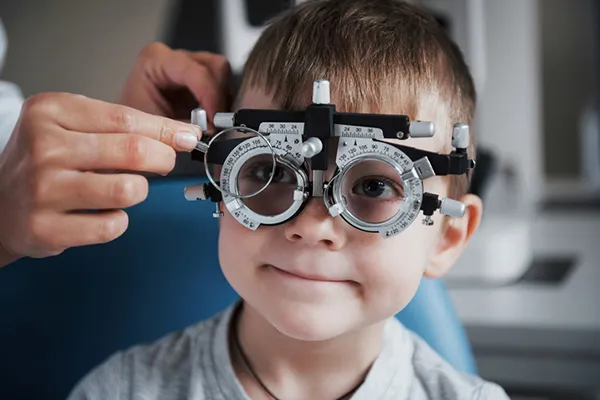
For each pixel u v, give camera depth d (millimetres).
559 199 1360
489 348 896
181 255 656
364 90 498
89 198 436
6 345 642
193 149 466
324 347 529
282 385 541
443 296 657
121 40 1293
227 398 543
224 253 502
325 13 535
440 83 526
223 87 598
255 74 529
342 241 472
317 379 540
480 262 997
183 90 628
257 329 543
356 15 534
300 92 498
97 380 574
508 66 1090
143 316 650
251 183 482
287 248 475
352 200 475
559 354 879
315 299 477
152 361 574
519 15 1076
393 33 524
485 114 1104
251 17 957
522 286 989
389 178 469
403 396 546
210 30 1257
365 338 535
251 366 553
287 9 620
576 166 1453
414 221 492
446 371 561
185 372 566
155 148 438
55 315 646
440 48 549
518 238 1026
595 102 1426
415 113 507
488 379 899
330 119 451
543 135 1449
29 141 436
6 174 451
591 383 870
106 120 441
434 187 508
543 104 1444
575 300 933
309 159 466
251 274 490
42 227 442
